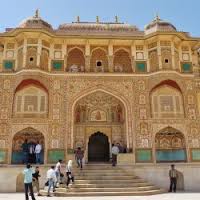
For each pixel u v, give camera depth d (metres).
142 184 11.42
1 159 14.42
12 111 15.16
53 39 16.44
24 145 15.09
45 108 15.39
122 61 17.17
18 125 14.99
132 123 15.39
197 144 15.24
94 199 8.91
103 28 17.81
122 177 11.95
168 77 15.76
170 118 15.50
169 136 15.87
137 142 15.09
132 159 14.60
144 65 16.52
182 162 15.17
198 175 13.22
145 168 13.01
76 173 12.15
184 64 16.77
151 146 15.06
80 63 17.03
